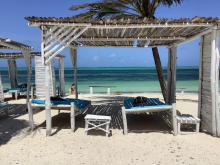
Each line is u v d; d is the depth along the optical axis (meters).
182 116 8.61
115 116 11.00
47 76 7.79
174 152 6.57
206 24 7.02
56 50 7.59
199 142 7.27
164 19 6.96
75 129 8.76
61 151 6.66
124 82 47.66
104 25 7.22
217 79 7.43
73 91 20.03
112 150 6.73
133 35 9.48
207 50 7.79
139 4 12.42
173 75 11.06
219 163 5.91
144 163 5.90
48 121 7.93
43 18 7.02
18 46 10.46
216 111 7.56
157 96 18.39
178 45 10.43
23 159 6.13
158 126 9.12
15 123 9.69
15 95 16.66
